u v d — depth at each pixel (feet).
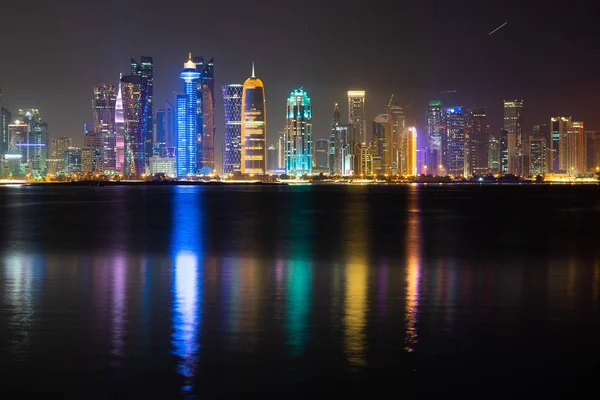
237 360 61.36
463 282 110.63
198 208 422.82
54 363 60.23
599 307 87.66
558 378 57.00
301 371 58.34
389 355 63.16
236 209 411.54
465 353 64.23
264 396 52.54
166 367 59.16
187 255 156.04
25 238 205.77
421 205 481.46
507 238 207.10
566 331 73.77
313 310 84.53
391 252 163.94
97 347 65.46
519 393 53.57
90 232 230.48
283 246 179.73
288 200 581.53
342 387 54.54
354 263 139.54
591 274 121.49
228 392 53.36
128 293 97.81
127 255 155.74
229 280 112.47
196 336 70.13
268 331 72.49
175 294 96.99
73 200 561.43
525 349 65.92
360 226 262.47
